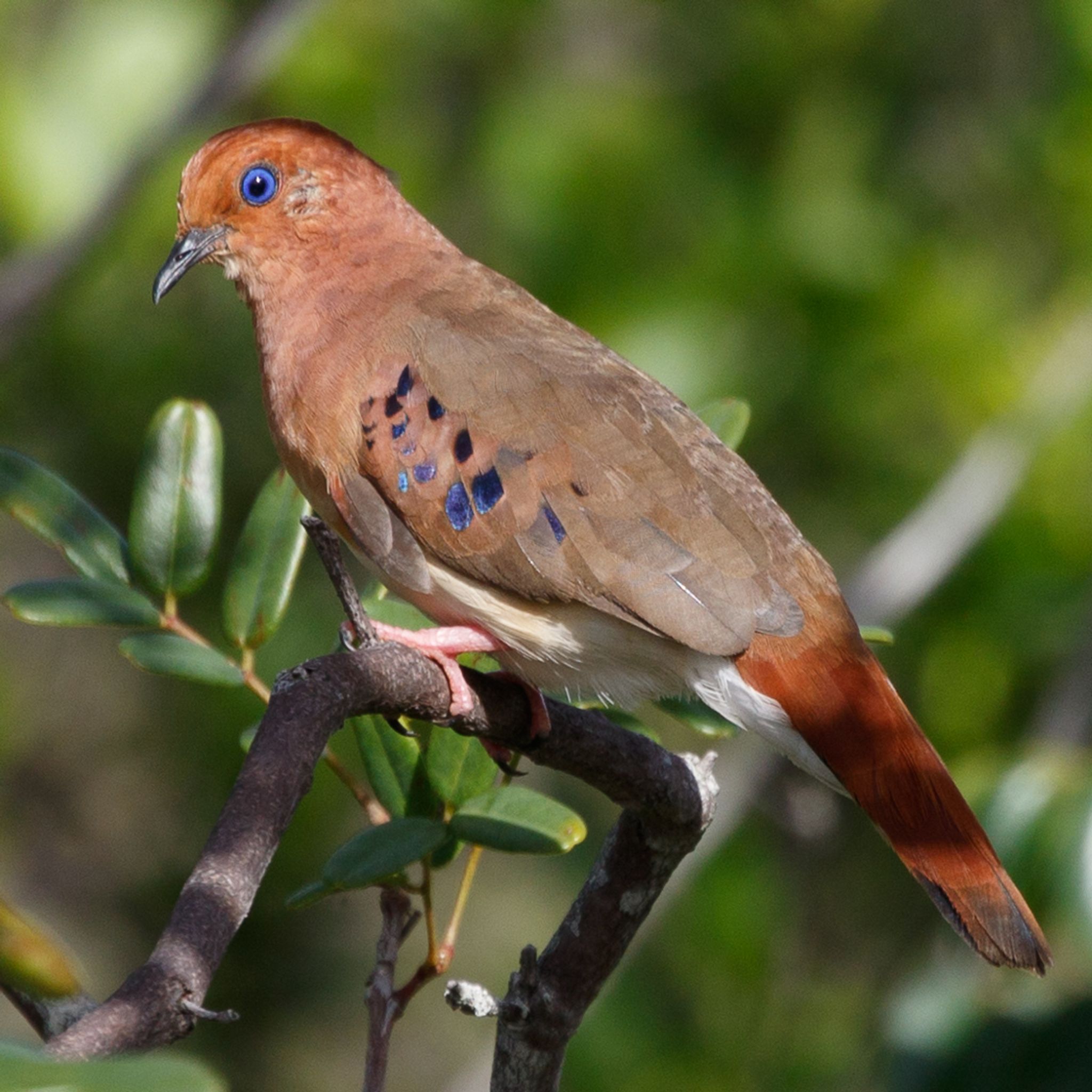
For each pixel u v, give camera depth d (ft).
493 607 23.76
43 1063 10.17
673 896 38.86
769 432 42.37
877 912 41.70
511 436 23.82
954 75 44.52
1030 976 28.50
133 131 41.11
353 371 25.29
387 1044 20.80
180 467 23.11
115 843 48.01
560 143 41.96
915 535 39.86
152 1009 13.93
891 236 42.57
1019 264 43.73
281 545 23.04
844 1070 40.06
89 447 44.27
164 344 43.78
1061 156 43.11
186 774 45.80
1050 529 41.73
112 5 41.73
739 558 23.21
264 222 27.63
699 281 41.39
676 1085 40.11
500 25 43.50
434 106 44.27
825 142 43.04
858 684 22.53
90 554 22.94
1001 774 27.96
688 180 41.91
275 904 43.24
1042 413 41.29
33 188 40.37
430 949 21.43
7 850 48.14
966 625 41.70
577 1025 20.92
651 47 44.11
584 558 23.11
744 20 43.50
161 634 22.65
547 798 20.88
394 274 27.20
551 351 25.11
